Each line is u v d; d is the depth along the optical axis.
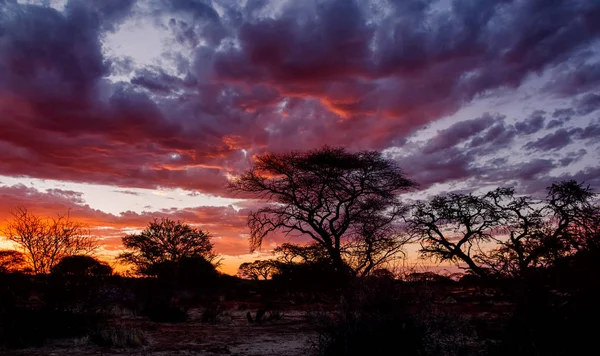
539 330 8.45
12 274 13.09
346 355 8.85
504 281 9.34
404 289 9.38
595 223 8.87
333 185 25.95
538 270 8.83
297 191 27.17
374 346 8.82
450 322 9.04
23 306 13.26
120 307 21.86
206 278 38.16
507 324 8.97
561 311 8.48
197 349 11.98
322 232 25.91
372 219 24.58
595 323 8.09
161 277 32.91
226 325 18.86
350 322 9.09
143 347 12.20
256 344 12.98
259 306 29.34
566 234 8.98
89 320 13.77
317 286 26.88
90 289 13.90
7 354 10.85
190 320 21.06
